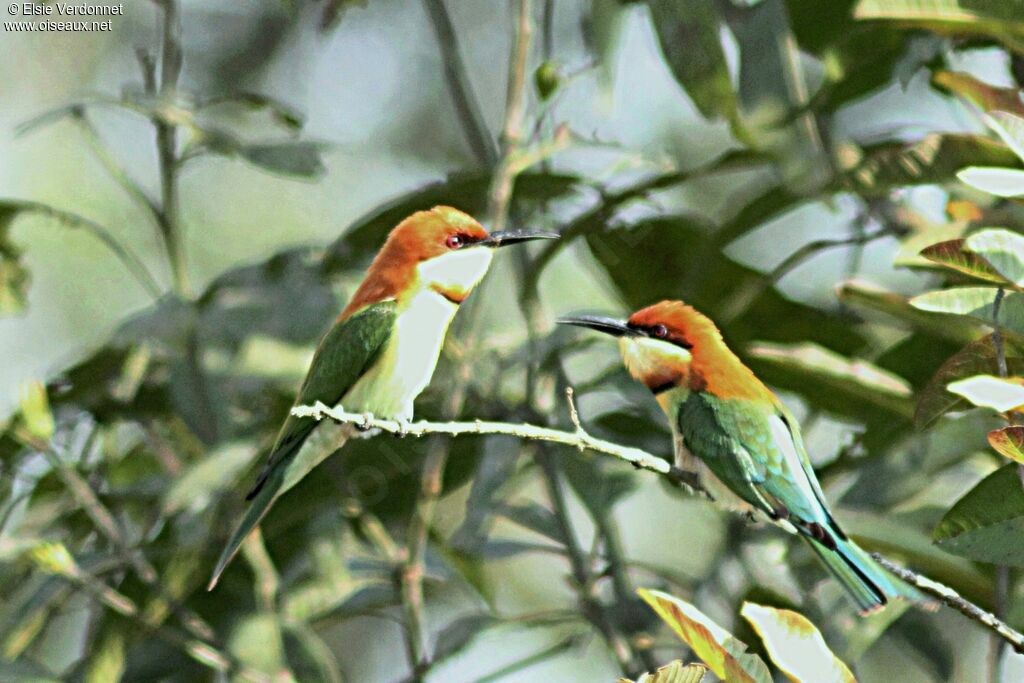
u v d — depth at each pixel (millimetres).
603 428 11594
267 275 11266
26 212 11062
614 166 11156
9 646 10352
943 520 7254
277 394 11164
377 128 15508
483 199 11375
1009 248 6902
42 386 10328
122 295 14180
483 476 10922
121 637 10344
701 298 11625
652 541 14273
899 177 9445
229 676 10242
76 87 15070
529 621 10773
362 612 11086
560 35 13391
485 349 11555
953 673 10750
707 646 6184
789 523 9328
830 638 9555
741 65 9672
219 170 14727
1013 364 7625
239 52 15438
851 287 9703
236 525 10828
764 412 9750
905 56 10562
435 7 11734
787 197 10727
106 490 11961
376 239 11500
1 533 11312
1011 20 8883
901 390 9992
